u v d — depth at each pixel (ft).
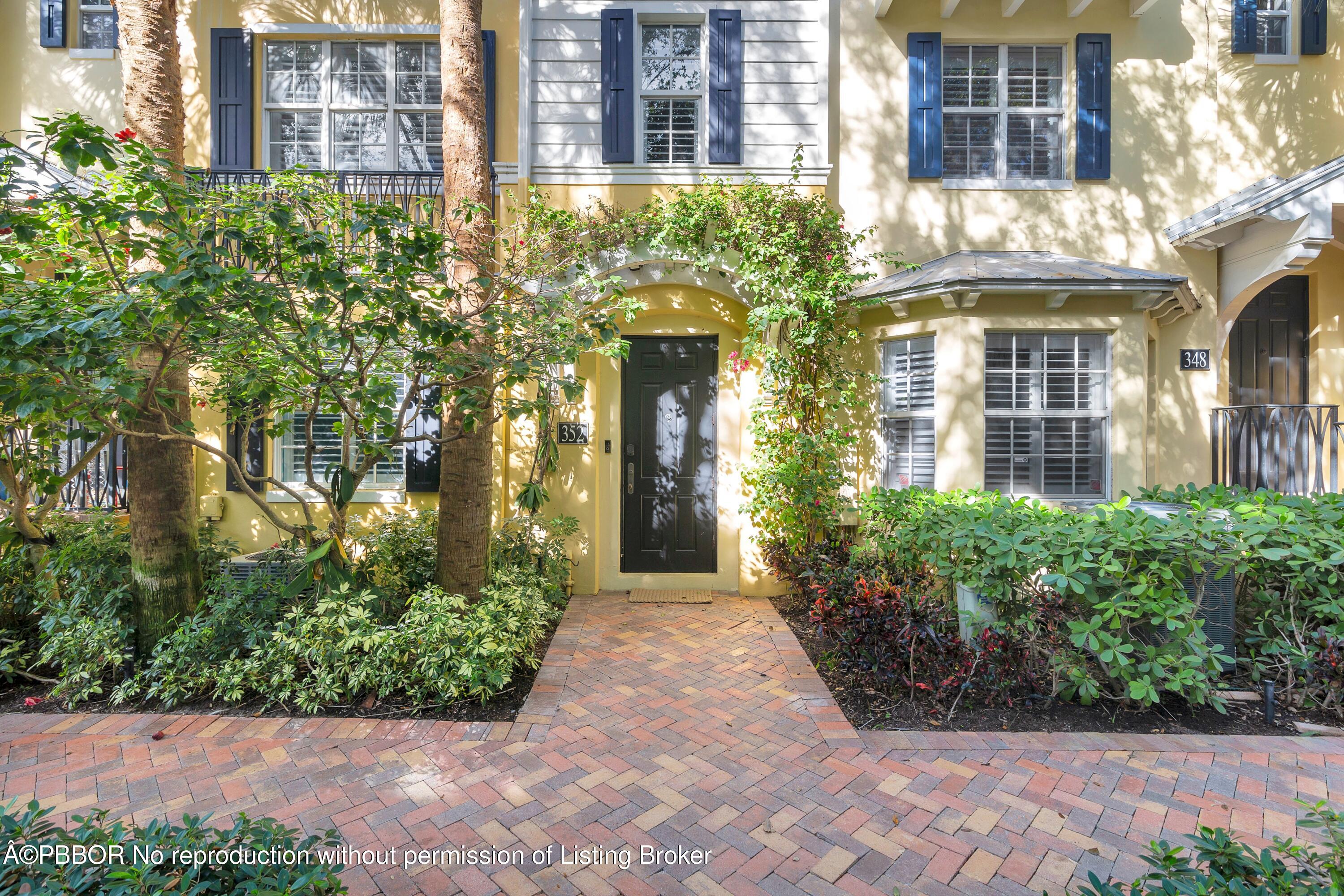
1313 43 20.51
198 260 8.91
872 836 8.39
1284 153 20.62
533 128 20.01
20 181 10.56
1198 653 11.38
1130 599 12.00
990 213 20.80
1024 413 18.02
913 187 20.92
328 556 13.08
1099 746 10.67
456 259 14.23
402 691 12.63
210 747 10.53
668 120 20.56
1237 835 8.27
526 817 8.79
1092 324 17.65
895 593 12.87
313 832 8.36
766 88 19.94
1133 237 20.63
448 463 14.51
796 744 10.82
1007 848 8.13
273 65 21.08
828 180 21.38
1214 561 11.39
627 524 21.17
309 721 11.44
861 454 20.01
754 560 20.25
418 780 9.66
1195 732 11.23
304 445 20.72
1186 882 5.08
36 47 20.76
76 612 12.77
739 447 20.83
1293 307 21.71
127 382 10.41
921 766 10.10
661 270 20.04
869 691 12.68
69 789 9.25
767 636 16.37
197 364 13.19
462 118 14.64
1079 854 8.00
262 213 10.57
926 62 20.79
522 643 13.43
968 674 11.53
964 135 21.35
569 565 19.48
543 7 19.95
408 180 20.45
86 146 8.81
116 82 20.68
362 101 21.20
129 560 13.88
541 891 7.39
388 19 20.76
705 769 10.03
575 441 20.18
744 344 18.79
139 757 10.19
